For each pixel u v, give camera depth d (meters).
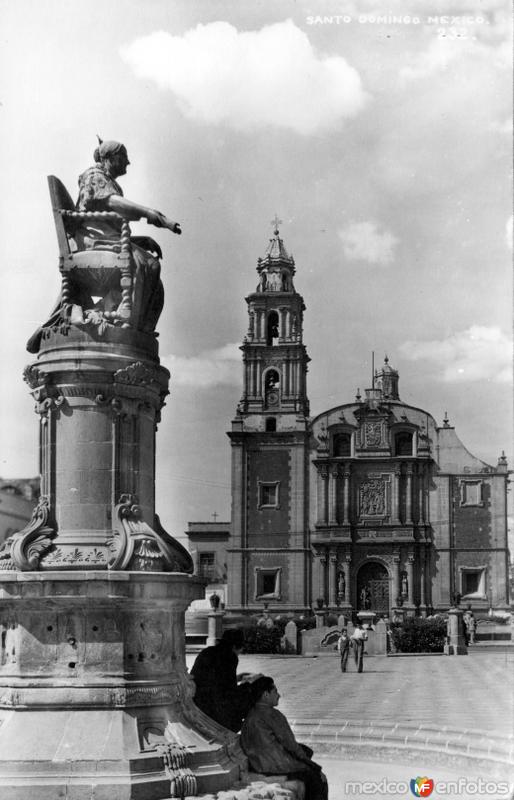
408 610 63.19
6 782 8.35
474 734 13.80
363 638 31.66
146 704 9.12
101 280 10.20
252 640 44.09
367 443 65.44
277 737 9.59
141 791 8.34
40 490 9.80
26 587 9.08
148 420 10.22
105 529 9.63
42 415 9.94
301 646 43.91
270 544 64.38
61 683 9.04
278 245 67.75
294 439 65.12
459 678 27.89
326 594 63.84
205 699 10.18
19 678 9.11
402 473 65.06
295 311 66.50
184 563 10.17
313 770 9.62
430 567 64.38
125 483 9.83
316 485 65.19
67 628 9.18
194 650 31.86
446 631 44.88
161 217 10.22
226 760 9.18
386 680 27.50
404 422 65.44
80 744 8.65
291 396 65.56
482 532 64.19
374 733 14.54
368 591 64.44
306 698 21.47
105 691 8.98
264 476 65.19
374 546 64.62
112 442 9.77
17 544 9.32
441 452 65.19
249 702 10.15
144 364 9.94
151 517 10.18
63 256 10.18
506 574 63.50
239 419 65.50
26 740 8.71
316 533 64.50
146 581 9.16
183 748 8.90
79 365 9.70
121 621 9.21
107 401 9.79
